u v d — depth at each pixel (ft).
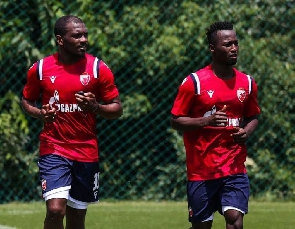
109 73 58.70
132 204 100.27
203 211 57.98
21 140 100.94
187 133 58.23
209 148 57.36
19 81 100.73
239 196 56.80
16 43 99.30
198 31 102.12
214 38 57.47
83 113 57.77
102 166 103.19
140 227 80.79
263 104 103.96
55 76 57.72
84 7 99.76
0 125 98.99
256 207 97.55
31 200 102.22
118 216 88.38
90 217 87.45
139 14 101.71
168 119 103.71
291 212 92.79
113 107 58.29
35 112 58.54
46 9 99.25
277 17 105.81
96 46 100.58
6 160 100.68
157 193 103.91
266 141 104.88
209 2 103.19
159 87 103.14
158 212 91.86
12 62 100.32
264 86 103.96
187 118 57.26
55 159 57.52
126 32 101.50
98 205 98.78
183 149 102.94
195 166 57.93
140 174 104.06
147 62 101.86
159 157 103.96
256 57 103.71
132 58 101.86
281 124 104.73
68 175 57.47
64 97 57.62
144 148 103.96
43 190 57.26
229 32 57.21
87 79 57.93
